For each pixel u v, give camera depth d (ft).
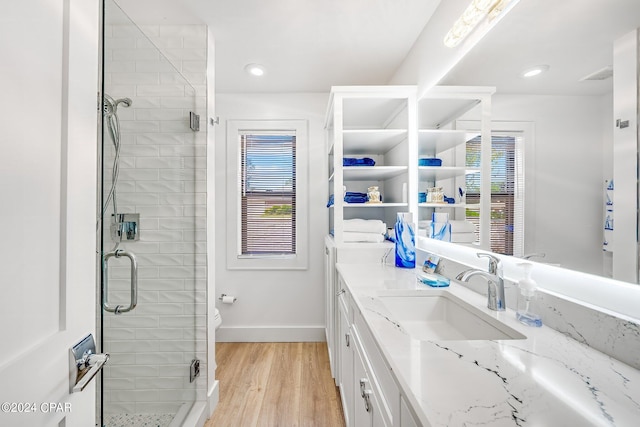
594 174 2.45
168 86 5.26
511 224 3.44
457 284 4.39
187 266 5.69
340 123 6.40
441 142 5.19
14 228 1.51
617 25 2.27
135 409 4.83
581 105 2.58
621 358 2.09
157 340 5.10
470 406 1.56
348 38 6.23
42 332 1.68
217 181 9.00
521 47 3.27
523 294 2.88
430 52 5.57
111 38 4.18
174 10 5.39
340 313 5.85
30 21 1.61
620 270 2.24
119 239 4.45
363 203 6.70
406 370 1.94
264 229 9.25
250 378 6.97
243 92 8.98
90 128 2.15
